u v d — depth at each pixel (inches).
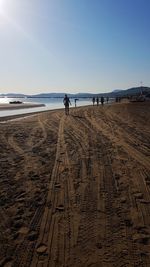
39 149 456.4
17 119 1073.5
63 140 531.5
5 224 206.2
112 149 441.7
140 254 163.2
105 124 796.0
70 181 292.5
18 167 351.6
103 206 229.5
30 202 242.7
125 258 160.1
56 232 192.1
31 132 652.7
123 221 203.2
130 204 232.1
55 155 410.0
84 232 190.2
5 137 585.3
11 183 291.7
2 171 335.9
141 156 391.2
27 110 2033.7
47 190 268.8
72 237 184.9
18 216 217.8
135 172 318.0
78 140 528.1
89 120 922.1
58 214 218.2
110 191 262.2
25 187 278.7
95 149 444.8
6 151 447.2
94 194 255.8
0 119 1075.3
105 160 374.6
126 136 565.9
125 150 431.2
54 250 171.6
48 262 160.4
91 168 338.0
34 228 198.5
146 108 1676.9
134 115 1126.4
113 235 184.9
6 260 164.4
